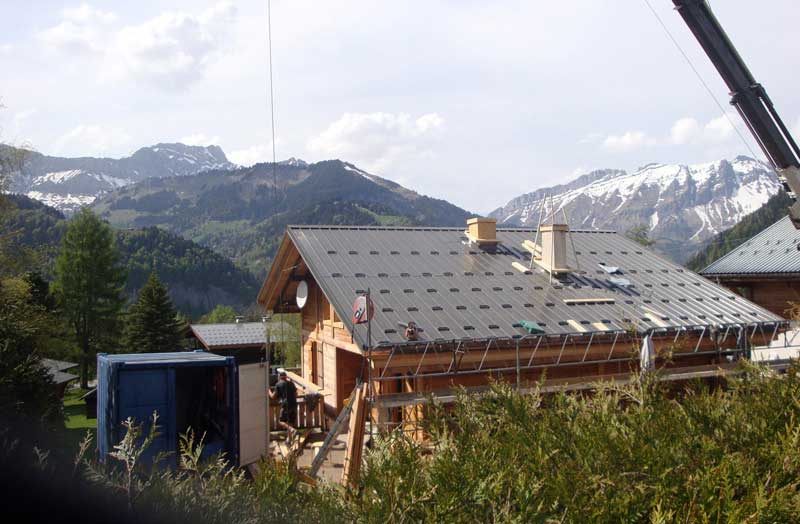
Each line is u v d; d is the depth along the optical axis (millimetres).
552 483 4883
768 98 13562
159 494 5051
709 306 17234
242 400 12492
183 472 5812
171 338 48312
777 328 16703
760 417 5988
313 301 19812
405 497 4617
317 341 19219
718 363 16219
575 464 5254
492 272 17391
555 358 14875
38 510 5352
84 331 49344
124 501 5133
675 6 13484
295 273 20016
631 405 6754
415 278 16141
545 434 5727
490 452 5262
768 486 4855
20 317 14703
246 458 12445
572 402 6695
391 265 16562
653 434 5699
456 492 4551
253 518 4824
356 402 11953
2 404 11859
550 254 17875
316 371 19516
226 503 4930
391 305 14445
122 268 51562
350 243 17453
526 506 4438
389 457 5184
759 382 7047
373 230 18797
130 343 48125
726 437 5785
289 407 16594
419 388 13945
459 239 19516
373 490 4895
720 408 6230
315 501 4902
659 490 4664
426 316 14234
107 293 49906
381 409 12383
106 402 11023
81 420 31281
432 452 5641
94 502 5250
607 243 21344
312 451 14562
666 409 6309
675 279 19016
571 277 17875
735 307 17438
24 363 13367
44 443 8508
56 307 44406
